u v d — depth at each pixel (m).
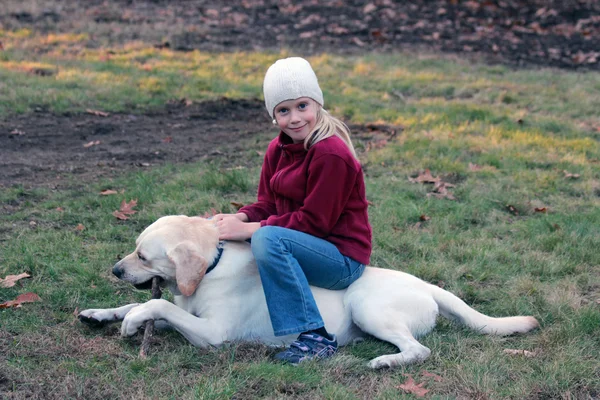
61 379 3.09
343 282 3.58
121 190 5.96
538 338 3.65
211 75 10.53
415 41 13.35
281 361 3.34
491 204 6.02
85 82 9.55
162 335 3.56
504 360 3.38
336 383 3.13
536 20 14.62
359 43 12.94
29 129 7.72
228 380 3.08
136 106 8.91
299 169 3.56
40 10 13.30
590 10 15.02
